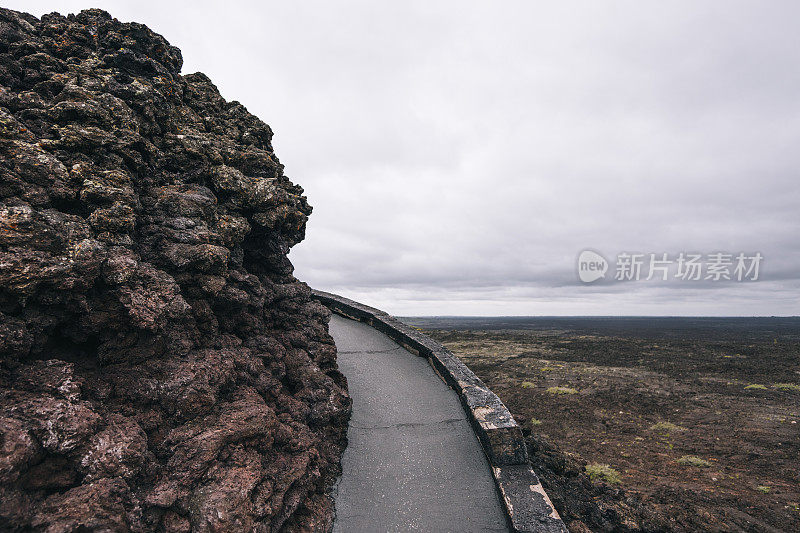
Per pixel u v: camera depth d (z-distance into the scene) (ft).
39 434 7.89
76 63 15.23
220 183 17.43
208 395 12.05
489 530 14.21
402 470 17.38
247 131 22.65
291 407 16.24
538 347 142.72
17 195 10.09
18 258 8.82
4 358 8.75
